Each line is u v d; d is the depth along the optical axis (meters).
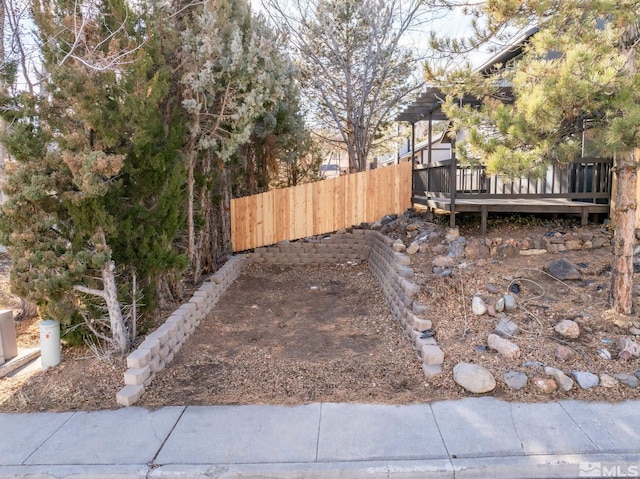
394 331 6.06
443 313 5.46
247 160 11.25
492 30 5.63
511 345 4.65
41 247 4.65
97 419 4.03
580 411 3.90
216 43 6.61
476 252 6.82
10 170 4.58
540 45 4.88
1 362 5.06
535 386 4.25
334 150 21.48
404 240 8.61
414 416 3.92
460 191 9.91
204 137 7.28
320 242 10.74
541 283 5.98
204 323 6.62
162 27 6.34
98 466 3.38
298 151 12.62
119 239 5.32
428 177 9.68
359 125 15.24
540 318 5.22
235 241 10.93
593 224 8.00
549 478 3.26
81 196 4.57
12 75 4.91
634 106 3.89
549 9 5.14
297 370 4.92
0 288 7.62
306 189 10.94
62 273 4.66
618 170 5.02
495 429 3.69
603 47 4.48
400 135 19.75
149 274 5.64
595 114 4.52
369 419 3.90
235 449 3.53
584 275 6.14
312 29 14.84
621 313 5.08
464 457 3.37
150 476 3.28
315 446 3.54
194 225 7.84
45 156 4.54
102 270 5.07
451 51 6.58
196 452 3.51
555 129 4.56
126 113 4.77
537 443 3.50
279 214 10.90
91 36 5.20
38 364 5.25
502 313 5.36
